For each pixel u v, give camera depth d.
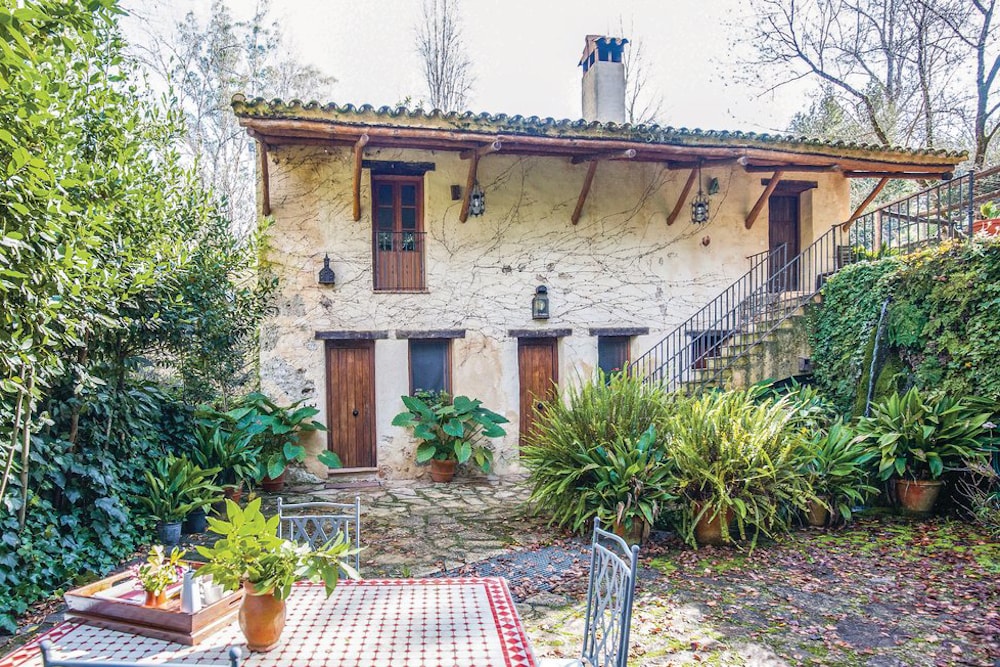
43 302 3.22
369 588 2.79
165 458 6.09
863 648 3.75
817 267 10.37
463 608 2.54
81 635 2.21
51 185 3.24
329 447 8.88
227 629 2.28
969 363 6.67
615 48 11.41
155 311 5.31
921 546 5.56
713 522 5.69
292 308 8.64
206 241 6.39
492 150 8.02
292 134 7.64
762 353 8.73
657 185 9.97
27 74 2.58
